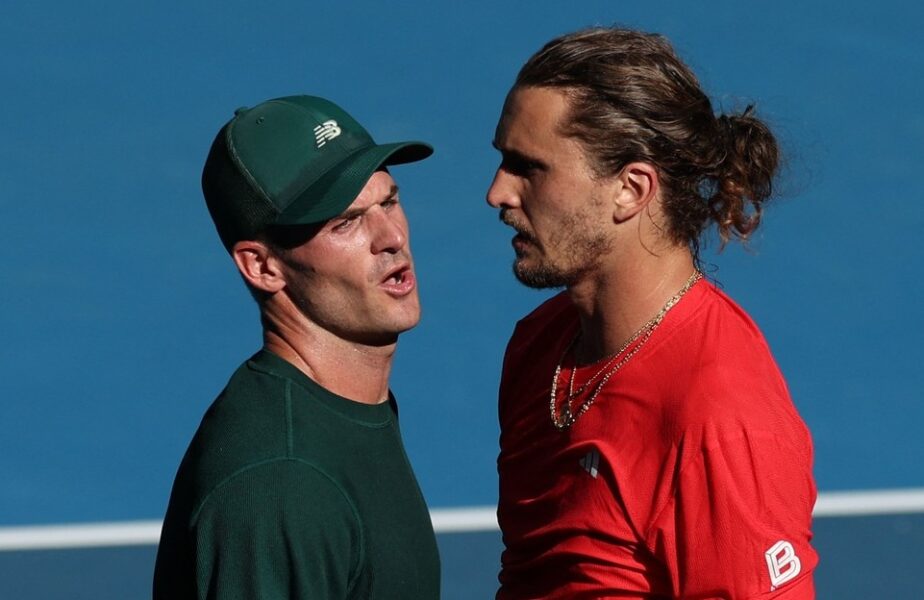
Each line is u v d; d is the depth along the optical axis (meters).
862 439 37.75
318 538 14.88
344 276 15.40
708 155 16.39
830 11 52.09
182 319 42.00
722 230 16.88
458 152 46.88
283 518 14.79
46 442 38.28
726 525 15.55
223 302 42.59
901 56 50.25
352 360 15.79
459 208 45.09
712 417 15.62
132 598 31.95
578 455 16.58
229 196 15.56
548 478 17.06
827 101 48.72
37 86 50.56
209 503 14.92
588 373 16.86
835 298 42.03
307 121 15.61
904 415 38.44
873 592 31.20
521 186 16.47
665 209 16.33
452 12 52.12
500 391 18.23
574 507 16.55
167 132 48.78
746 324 16.70
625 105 15.98
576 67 16.12
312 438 15.23
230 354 40.78
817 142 47.19
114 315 42.22
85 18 53.19
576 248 16.31
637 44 16.36
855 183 45.84
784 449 15.77
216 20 52.69
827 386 39.38
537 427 17.30
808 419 38.47
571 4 52.47
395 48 50.75
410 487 16.11
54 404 39.38
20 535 34.84
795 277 42.72
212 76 50.44
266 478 14.88
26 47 52.06
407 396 38.69
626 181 16.12
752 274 42.84
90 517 35.81
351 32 51.56
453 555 32.88
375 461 15.74
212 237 45.22
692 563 15.76
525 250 16.62
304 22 52.25
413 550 15.84
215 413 15.55
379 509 15.55
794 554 15.74
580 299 16.77
